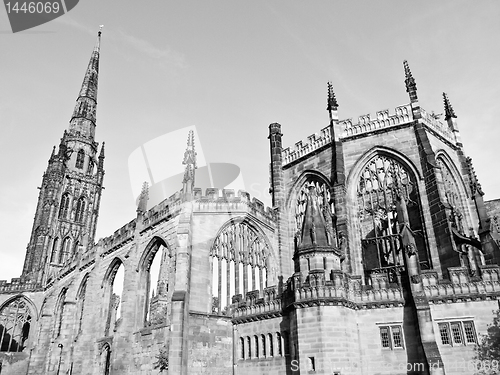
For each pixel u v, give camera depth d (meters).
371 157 65.25
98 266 76.44
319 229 49.78
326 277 46.75
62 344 80.19
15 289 110.31
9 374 99.75
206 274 55.72
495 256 48.25
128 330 59.16
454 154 69.31
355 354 43.53
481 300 41.81
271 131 79.50
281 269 67.44
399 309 44.34
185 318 50.38
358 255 60.41
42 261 118.94
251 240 64.50
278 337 49.78
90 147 148.25
